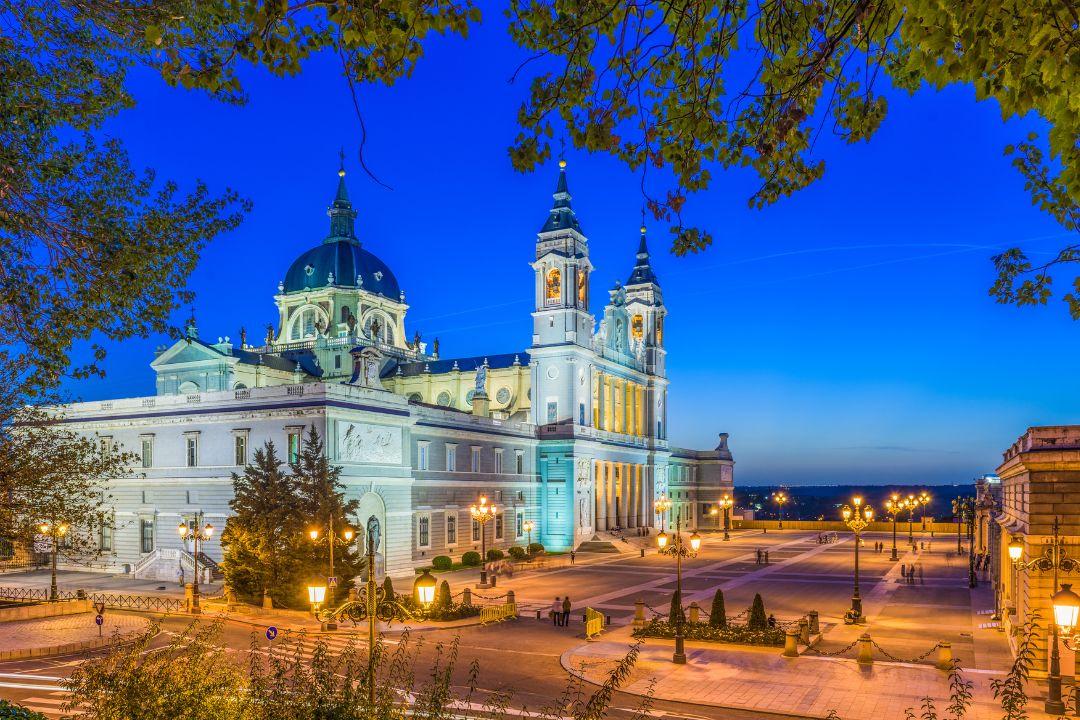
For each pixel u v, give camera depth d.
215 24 11.65
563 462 103.38
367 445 70.44
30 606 50.91
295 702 14.67
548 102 10.81
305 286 127.00
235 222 17.91
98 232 15.85
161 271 17.11
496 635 45.62
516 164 11.23
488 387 119.06
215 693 15.35
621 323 123.44
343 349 116.50
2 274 15.32
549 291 107.44
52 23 14.32
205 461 72.25
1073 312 16.86
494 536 93.19
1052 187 16.97
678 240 12.18
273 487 56.94
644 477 126.62
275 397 68.69
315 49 10.14
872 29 8.86
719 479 159.12
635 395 128.38
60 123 15.12
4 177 14.55
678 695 32.88
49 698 31.84
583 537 104.44
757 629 43.34
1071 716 29.03
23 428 27.05
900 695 32.69
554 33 10.56
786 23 9.72
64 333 16.27
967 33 7.18
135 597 57.94
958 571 78.81
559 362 105.38
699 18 9.68
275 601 54.25
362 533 69.56
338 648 40.62
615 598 60.81
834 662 38.62
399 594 59.56
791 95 10.08
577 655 40.03
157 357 105.12
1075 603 26.45
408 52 9.67
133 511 75.69
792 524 151.38
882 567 83.12
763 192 11.71
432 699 15.72
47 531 29.72
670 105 10.65
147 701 15.02
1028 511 34.84
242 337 126.75
